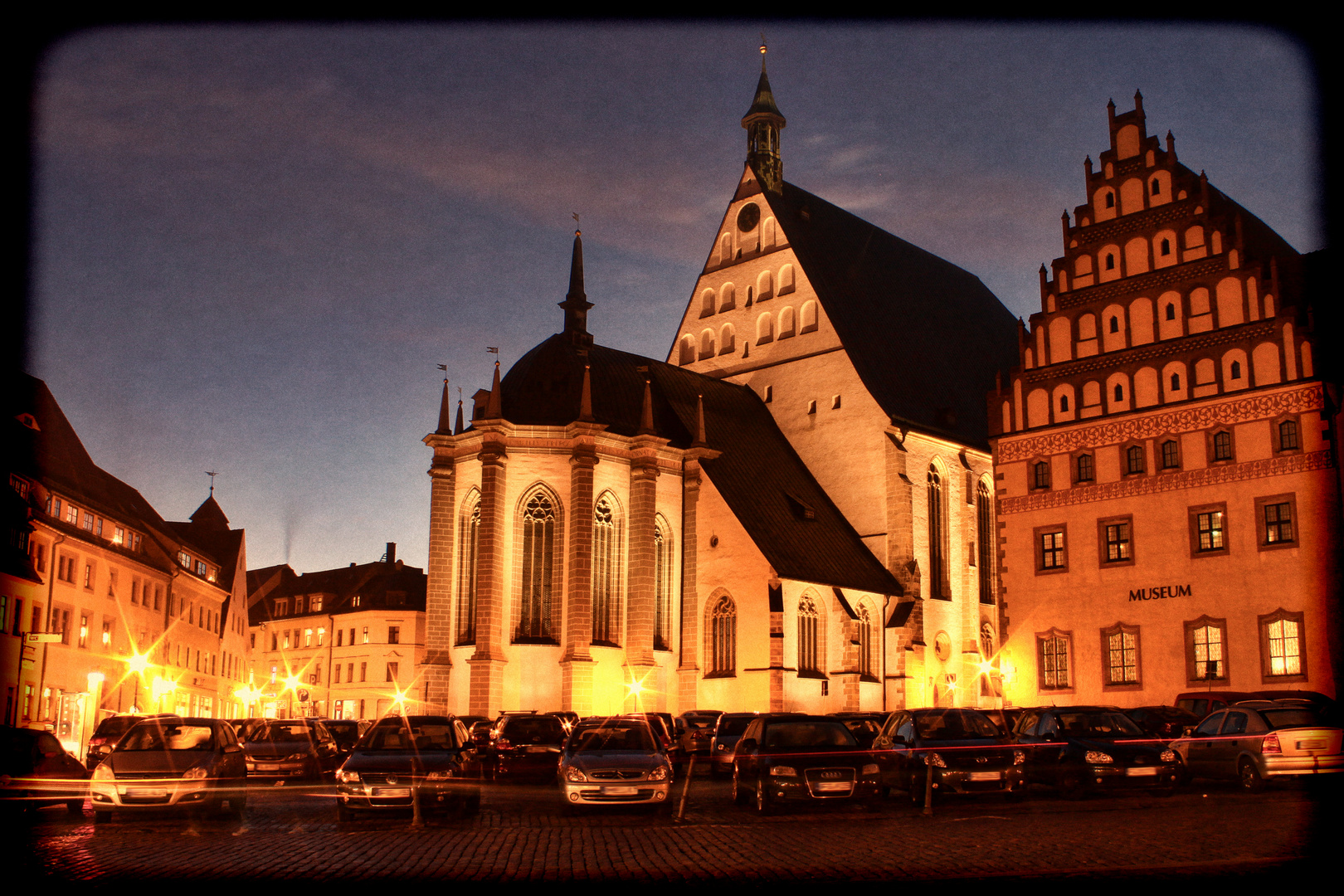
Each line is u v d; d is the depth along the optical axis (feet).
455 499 237.45
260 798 123.24
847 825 87.40
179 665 310.86
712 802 112.47
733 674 229.86
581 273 282.15
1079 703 188.14
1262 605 172.14
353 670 430.20
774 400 282.77
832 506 266.36
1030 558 197.47
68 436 244.42
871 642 246.06
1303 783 109.29
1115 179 196.85
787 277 286.46
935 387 289.53
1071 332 198.70
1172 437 184.75
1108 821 84.64
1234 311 180.86
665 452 242.17
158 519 312.50
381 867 67.56
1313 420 170.60
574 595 223.71
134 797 94.84
